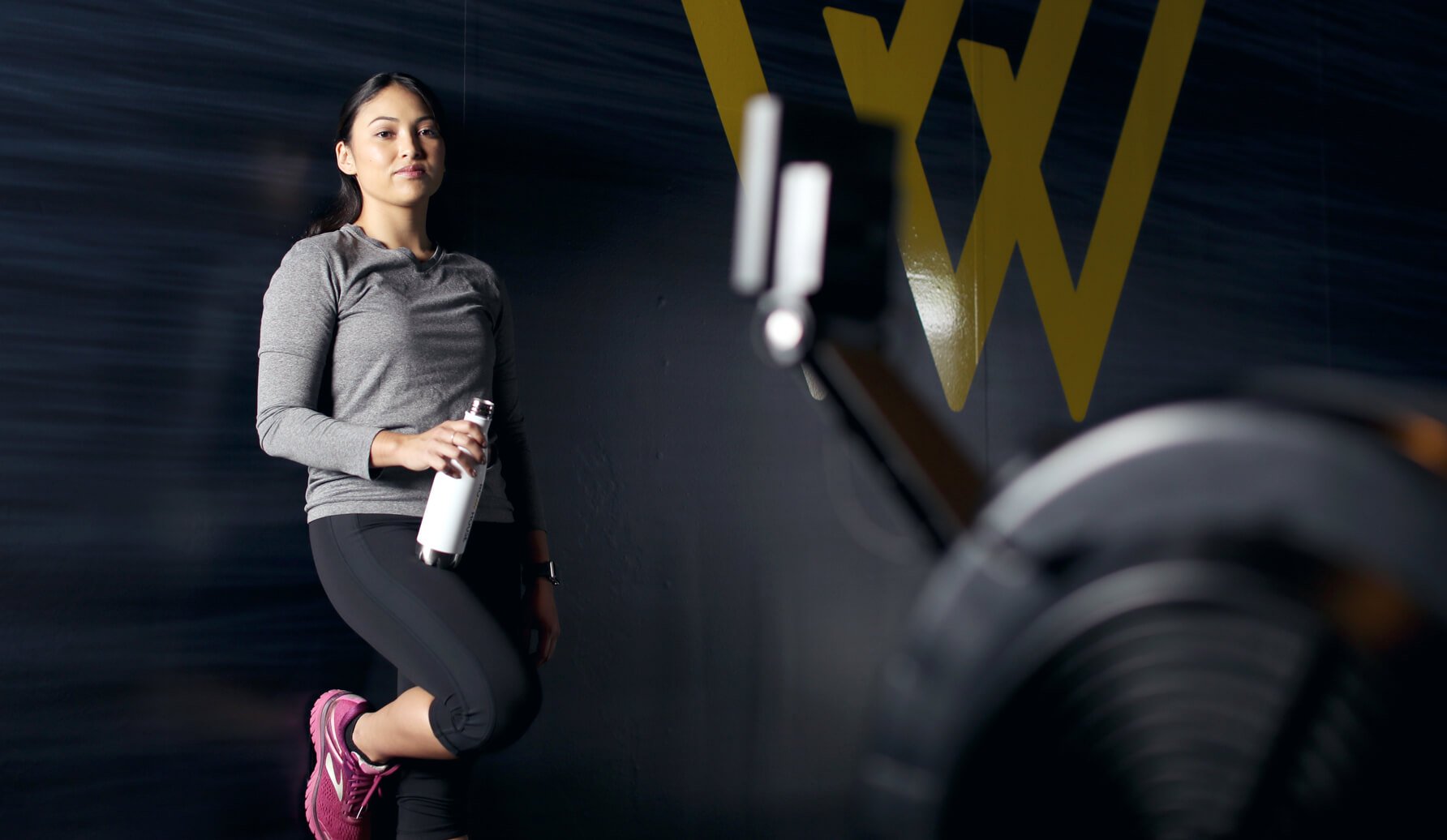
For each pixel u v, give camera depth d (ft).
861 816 1.30
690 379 7.61
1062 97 9.30
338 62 6.60
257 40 6.38
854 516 7.95
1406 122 11.16
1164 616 1.15
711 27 7.80
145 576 5.93
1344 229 10.73
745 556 7.71
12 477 5.67
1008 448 8.82
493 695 4.91
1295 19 10.58
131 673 5.85
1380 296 10.89
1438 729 1.04
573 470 7.13
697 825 7.34
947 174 8.69
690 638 7.45
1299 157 10.53
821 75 8.20
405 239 5.98
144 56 6.09
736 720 7.57
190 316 6.15
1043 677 1.19
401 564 5.13
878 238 1.58
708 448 7.64
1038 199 9.12
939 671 1.25
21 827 5.56
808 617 7.91
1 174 5.74
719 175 7.83
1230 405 1.18
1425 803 1.05
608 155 7.41
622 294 7.40
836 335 1.56
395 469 5.38
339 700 5.65
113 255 5.97
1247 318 10.14
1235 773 1.15
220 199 6.25
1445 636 1.04
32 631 5.65
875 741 1.30
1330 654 1.09
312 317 5.34
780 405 7.95
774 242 1.54
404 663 5.12
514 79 7.12
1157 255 9.71
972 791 1.22
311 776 5.98
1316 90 10.66
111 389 5.93
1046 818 1.20
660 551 7.39
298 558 6.34
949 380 8.60
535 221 7.13
